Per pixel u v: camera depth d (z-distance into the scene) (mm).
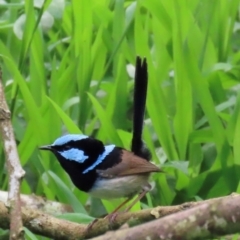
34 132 9547
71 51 11109
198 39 11031
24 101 9773
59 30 12211
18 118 11125
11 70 10062
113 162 8008
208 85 10312
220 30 11633
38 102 10398
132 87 11273
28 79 11500
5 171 10086
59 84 10531
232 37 13070
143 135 9648
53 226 7477
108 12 11594
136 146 8555
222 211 4457
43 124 9500
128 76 11180
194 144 9977
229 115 10148
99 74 11312
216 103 10797
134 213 7133
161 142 9812
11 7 11797
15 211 6012
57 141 8117
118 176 7980
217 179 9383
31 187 9992
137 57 8117
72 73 10508
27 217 7484
